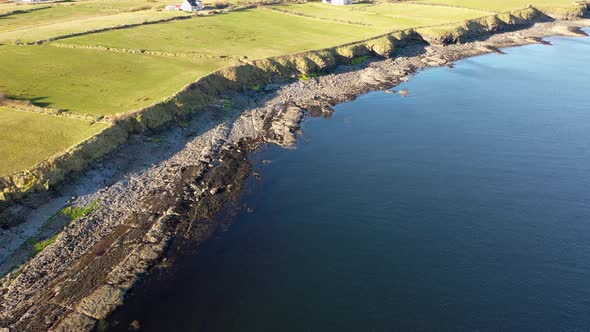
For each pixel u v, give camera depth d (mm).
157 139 58188
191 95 67062
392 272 37438
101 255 38750
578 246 40312
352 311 33531
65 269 36969
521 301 34156
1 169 44000
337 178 52844
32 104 58375
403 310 33531
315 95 79625
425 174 53250
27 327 31594
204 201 47500
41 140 50156
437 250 40031
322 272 37656
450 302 34188
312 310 33719
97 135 51719
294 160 57375
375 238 41844
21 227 40281
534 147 59688
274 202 47969
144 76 72500
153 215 44500
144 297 34875
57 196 44594
